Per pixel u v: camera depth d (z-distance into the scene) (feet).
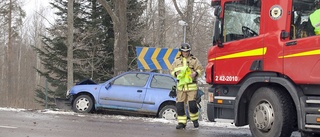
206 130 32.78
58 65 86.43
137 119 38.96
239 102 27.04
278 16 25.30
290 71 24.39
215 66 28.68
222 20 28.63
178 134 29.78
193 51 85.81
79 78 86.94
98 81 85.71
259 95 26.30
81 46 83.15
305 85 24.26
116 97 42.98
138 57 49.37
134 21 83.87
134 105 42.52
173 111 41.73
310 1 24.59
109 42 84.64
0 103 78.18
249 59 26.55
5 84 144.56
